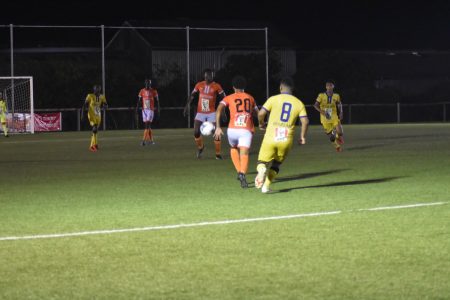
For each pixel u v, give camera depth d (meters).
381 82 67.62
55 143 31.94
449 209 11.82
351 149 25.78
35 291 7.16
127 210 12.22
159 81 55.03
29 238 9.79
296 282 7.38
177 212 11.91
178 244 9.27
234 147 15.78
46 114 43.50
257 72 52.88
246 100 15.18
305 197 13.47
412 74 70.56
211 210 12.05
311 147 27.12
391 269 7.85
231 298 6.86
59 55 62.97
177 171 18.78
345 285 7.25
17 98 43.34
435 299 6.77
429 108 55.94
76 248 9.12
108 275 7.74
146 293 7.05
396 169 18.41
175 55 60.78
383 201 12.80
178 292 7.07
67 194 14.48
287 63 63.81
